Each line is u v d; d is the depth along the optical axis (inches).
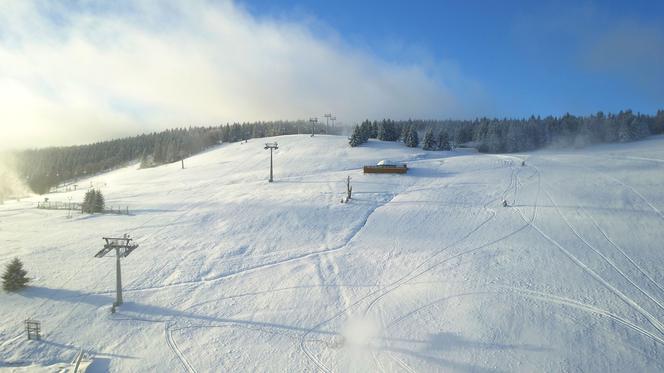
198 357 740.7
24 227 1578.5
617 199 1535.4
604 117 4367.6
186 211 1754.4
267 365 713.0
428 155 3088.1
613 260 1050.7
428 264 1090.7
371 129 4239.7
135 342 789.2
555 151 3777.1
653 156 2404.0
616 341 737.6
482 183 1945.1
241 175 2603.3
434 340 762.2
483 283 967.0
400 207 1644.9
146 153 5541.3
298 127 6712.6
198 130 6855.3
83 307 914.1
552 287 932.6
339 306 904.9
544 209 1493.6
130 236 1411.2
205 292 985.5
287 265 1131.9
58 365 719.7
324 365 708.7
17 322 852.6
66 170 5433.1
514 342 745.0
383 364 703.7
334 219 1528.1
